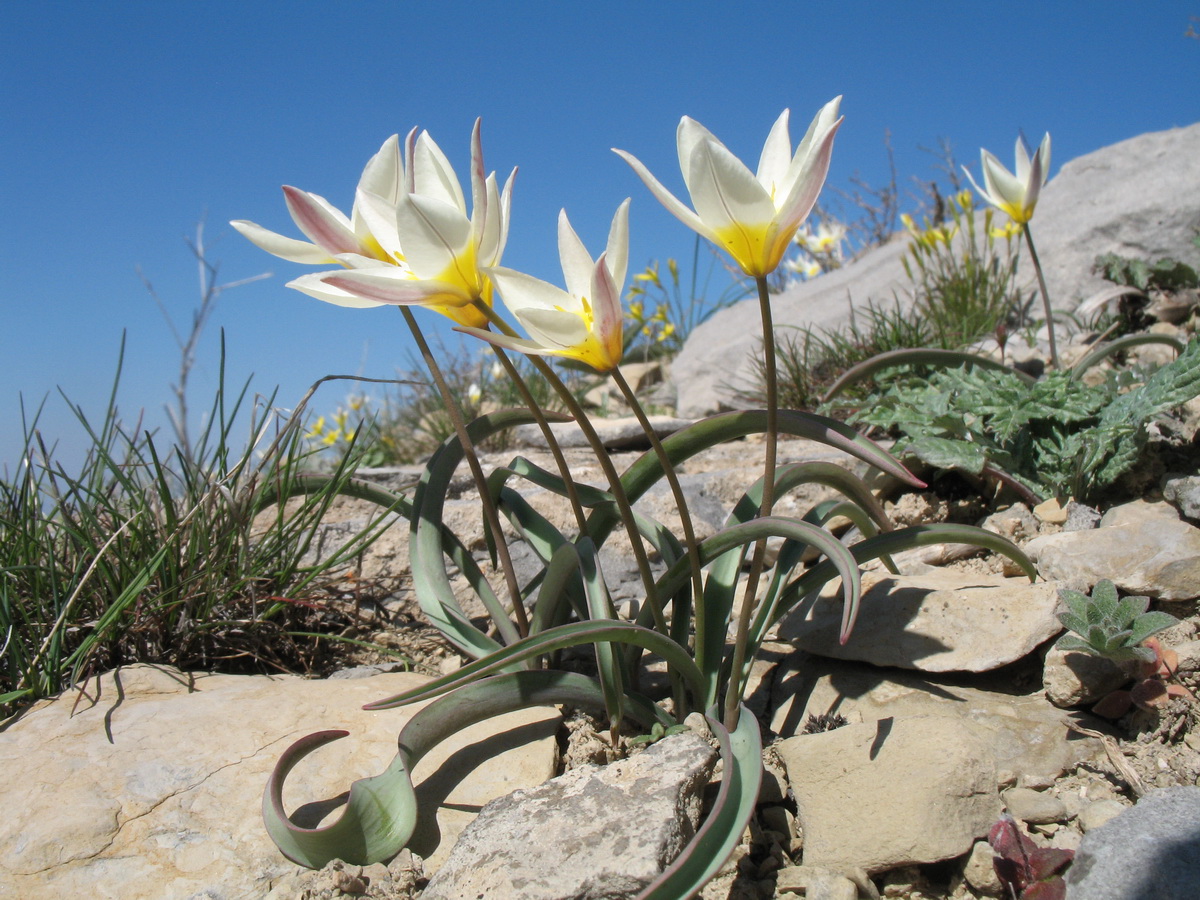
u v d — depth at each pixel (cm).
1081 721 20
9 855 18
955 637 22
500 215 18
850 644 23
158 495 27
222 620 25
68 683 23
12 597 24
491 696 19
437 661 26
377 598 29
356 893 17
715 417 22
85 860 18
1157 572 22
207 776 20
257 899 17
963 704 21
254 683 23
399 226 17
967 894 17
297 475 28
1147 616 20
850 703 22
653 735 20
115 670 23
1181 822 16
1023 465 29
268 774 20
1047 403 28
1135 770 19
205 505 26
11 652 23
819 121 17
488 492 22
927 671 22
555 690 20
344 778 20
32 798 19
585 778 18
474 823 18
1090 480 27
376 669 25
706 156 16
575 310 18
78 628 24
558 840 17
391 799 18
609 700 20
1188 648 20
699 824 18
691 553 19
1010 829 16
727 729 20
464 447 22
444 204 17
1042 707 21
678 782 18
